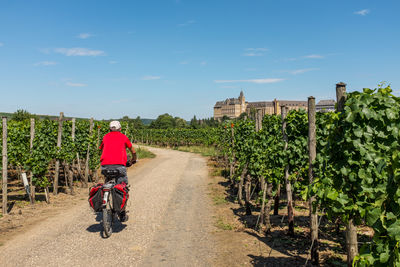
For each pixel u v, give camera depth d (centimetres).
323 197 312
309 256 461
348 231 321
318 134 555
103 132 1505
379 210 255
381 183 279
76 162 1448
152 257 462
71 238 542
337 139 311
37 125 1095
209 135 3039
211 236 568
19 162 888
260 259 452
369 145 291
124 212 611
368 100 296
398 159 242
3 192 711
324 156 329
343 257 457
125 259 452
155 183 1209
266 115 1057
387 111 291
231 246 511
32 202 827
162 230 605
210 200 904
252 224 650
